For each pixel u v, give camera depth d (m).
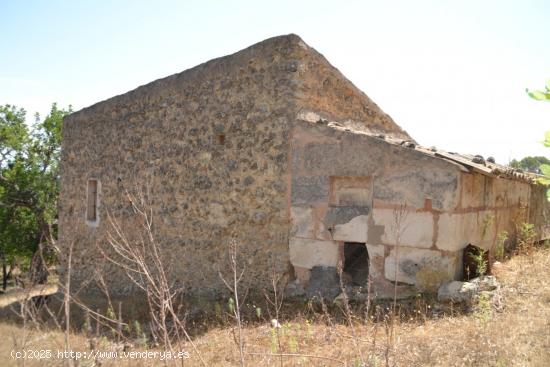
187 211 7.79
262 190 6.86
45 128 17.53
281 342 4.67
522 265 6.37
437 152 5.73
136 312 7.19
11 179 16.55
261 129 6.88
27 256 16.78
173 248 7.96
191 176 7.76
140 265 3.31
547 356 3.53
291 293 6.43
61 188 10.55
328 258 6.25
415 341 4.23
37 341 4.50
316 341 4.61
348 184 6.22
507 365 3.50
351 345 4.37
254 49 6.98
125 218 8.87
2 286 17.69
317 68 6.96
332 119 7.30
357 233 6.03
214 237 7.38
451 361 3.72
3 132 16.80
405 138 9.55
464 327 4.46
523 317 4.48
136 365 4.09
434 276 5.46
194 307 6.87
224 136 7.34
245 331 5.27
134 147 8.83
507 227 7.41
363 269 6.64
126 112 9.04
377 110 8.41
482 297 4.88
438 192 5.49
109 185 9.32
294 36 6.57
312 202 6.39
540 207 9.22
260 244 6.86
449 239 5.41
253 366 4.09
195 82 7.78
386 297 5.68
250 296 6.71
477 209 6.10
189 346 4.95
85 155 9.98
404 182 5.71
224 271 7.22
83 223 9.85
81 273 9.76
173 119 8.12
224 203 7.28
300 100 6.63
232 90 7.24
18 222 16.95
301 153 6.50
